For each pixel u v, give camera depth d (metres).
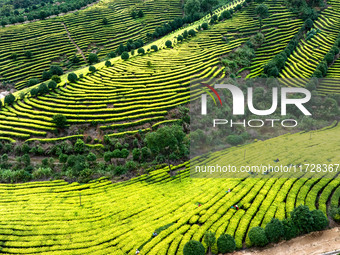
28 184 67.31
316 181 59.41
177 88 97.25
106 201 59.59
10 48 149.38
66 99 95.69
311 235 46.88
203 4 158.38
